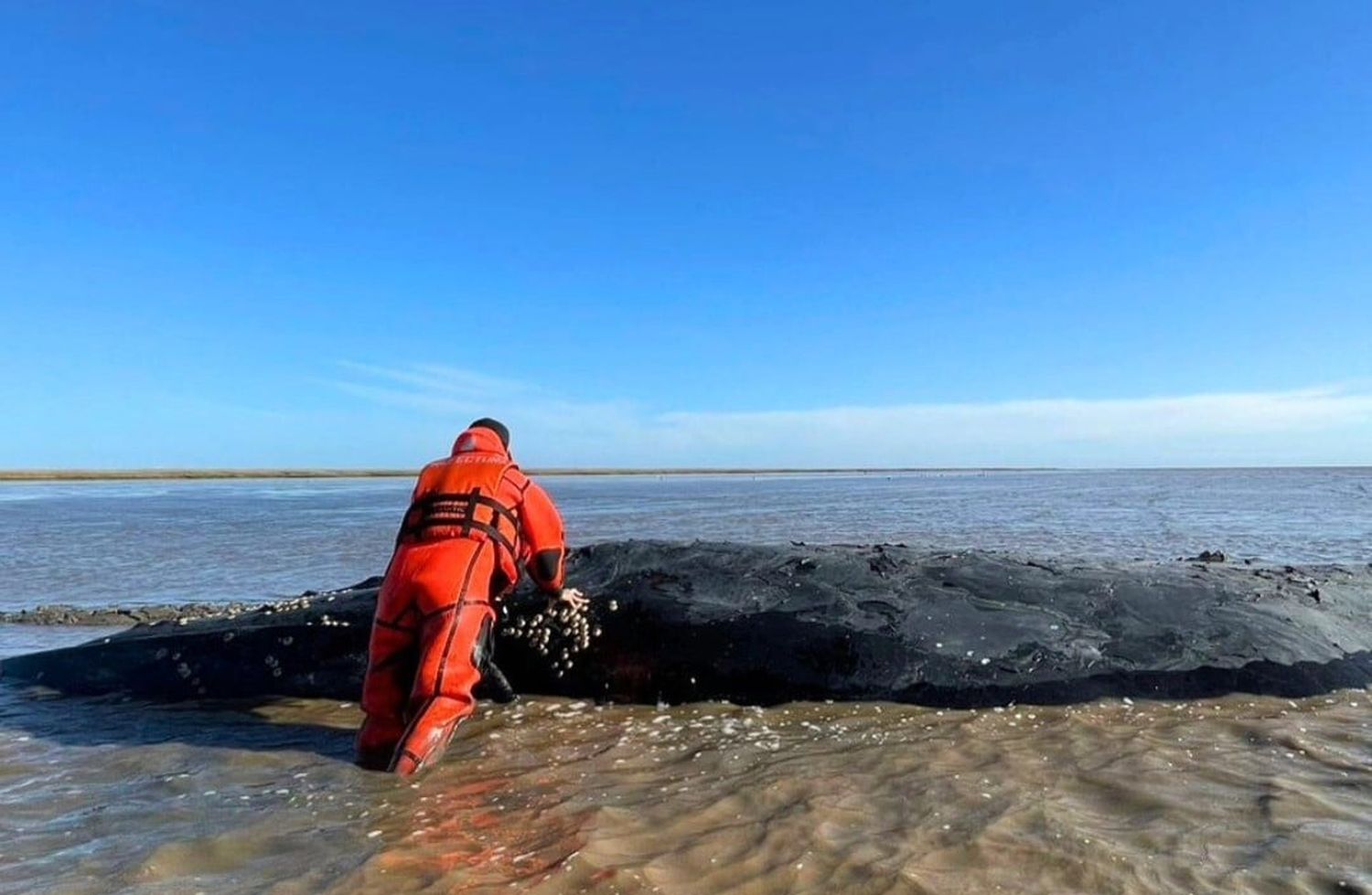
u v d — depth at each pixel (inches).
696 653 219.9
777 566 236.1
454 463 196.1
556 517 201.3
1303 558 507.5
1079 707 202.7
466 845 131.2
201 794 156.4
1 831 140.1
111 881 120.6
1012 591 227.6
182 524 961.5
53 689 243.1
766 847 129.5
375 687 179.8
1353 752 171.6
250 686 233.8
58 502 1603.1
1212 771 161.8
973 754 173.0
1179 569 250.5
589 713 211.0
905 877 119.5
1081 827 136.0
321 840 133.8
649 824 139.6
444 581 179.3
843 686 213.0
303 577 493.7
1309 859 124.0
